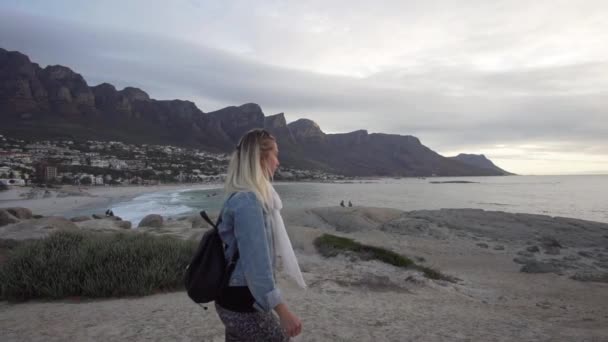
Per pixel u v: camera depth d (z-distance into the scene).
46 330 4.42
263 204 1.74
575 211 53.66
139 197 85.69
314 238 14.52
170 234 17.58
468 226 22.86
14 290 6.24
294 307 6.06
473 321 5.87
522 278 12.45
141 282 6.75
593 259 16.25
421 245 18.52
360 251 12.88
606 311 8.38
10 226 13.98
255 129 1.93
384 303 7.03
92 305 5.84
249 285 1.55
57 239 8.27
